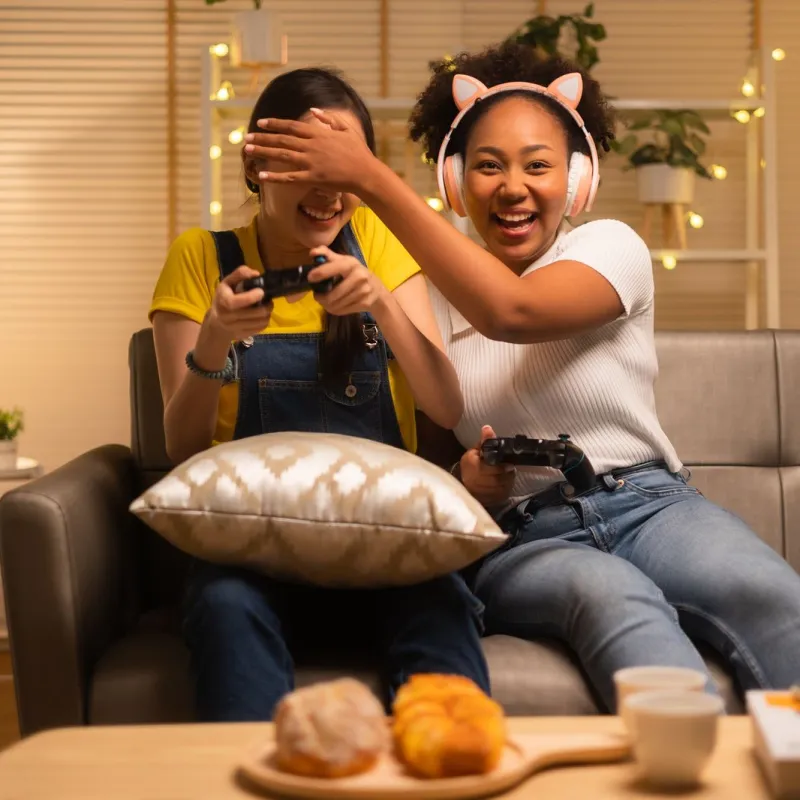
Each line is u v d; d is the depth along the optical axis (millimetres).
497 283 1466
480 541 1270
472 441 1708
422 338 1562
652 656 1284
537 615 1470
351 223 1749
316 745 847
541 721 1001
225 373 1537
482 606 1400
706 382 1942
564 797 839
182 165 3549
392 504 1284
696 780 862
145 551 1854
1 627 3412
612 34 3510
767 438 1938
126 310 3553
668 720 845
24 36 3520
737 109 3119
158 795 838
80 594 1448
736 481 1926
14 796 834
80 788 850
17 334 3539
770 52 3119
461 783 831
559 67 1753
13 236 3535
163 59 3529
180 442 1557
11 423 2836
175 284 1645
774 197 3111
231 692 1199
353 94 1647
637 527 1573
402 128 3465
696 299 3520
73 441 3543
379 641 1393
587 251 1578
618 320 1638
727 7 3506
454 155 1741
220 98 3102
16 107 3525
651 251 3105
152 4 3516
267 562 1336
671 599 1473
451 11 3514
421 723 864
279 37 3088
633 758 905
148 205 3553
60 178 3539
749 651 1380
